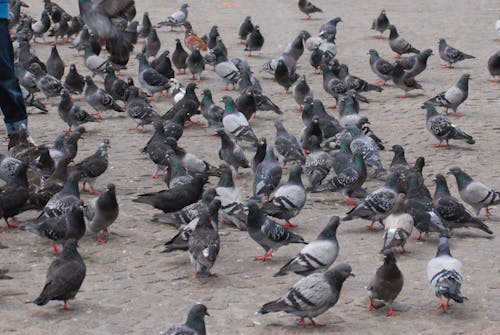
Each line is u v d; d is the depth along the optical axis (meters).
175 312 12.04
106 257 14.18
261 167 17.33
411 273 13.52
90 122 23.48
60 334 11.26
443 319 11.83
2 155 17.62
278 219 16.31
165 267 13.80
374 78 29.00
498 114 24.41
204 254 12.80
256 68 30.38
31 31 34.41
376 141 20.36
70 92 25.81
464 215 15.10
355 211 15.33
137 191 17.88
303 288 11.20
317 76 29.56
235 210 15.38
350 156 18.19
